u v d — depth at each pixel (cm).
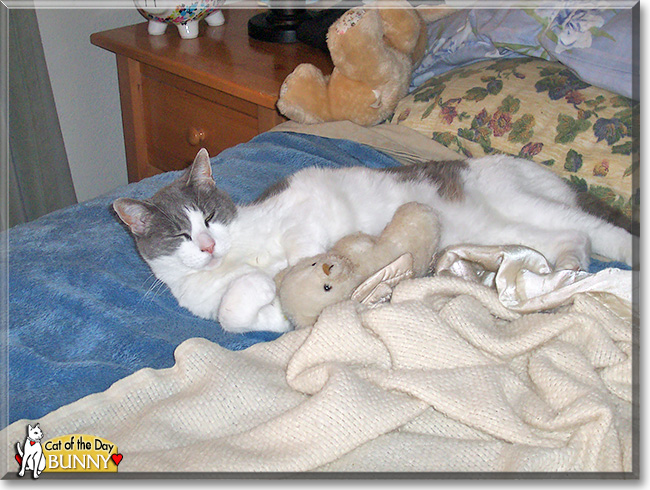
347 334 111
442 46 207
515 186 151
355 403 98
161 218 142
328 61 243
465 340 109
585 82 164
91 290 138
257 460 94
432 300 121
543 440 95
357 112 197
